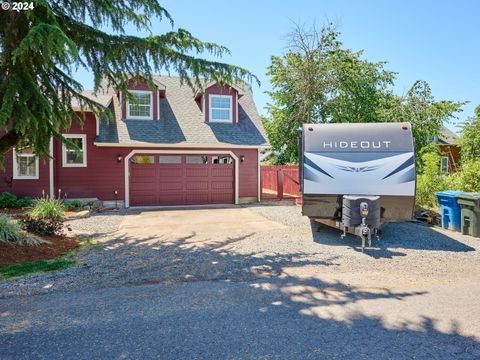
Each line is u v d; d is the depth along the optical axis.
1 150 6.19
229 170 15.66
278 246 7.32
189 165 15.16
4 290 4.57
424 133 22.66
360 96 23.25
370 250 6.92
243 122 16.66
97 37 6.17
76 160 13.89
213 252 6.80
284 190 18.62
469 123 22.50
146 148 14.47
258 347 3.05
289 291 4.54
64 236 8.20
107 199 14.16
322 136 7.87
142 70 6.75
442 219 9.20
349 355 2.92
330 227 9.48
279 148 24.62
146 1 6.37
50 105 5.70
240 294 4.42
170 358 2.87
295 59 21.78
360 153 7.54
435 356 2.91
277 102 24.70
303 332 3.35
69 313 3.80
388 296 4.36
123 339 3.20
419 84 22.70
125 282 4.95
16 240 6.74
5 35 5.36
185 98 17.16
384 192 7.26
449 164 27.33
